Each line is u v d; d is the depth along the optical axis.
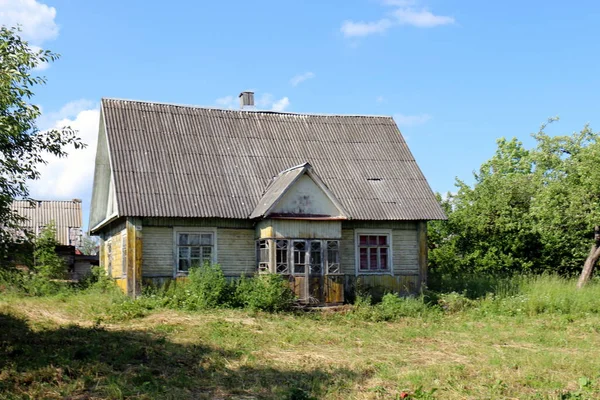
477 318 18.95
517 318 18.69
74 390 9.43
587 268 24.61
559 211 24.83
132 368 10.85
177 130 22.34
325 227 19.97
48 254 24.88
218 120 23.45
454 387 10.17
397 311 19.05
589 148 24.42
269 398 9.51
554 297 20.73
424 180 23.33
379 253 21.86
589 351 13.98
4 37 11.43
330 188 21.97
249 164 22.11
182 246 19.91
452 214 29.88
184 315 16.78
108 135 21.09
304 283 19.44
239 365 11.59
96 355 11.45
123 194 19.39
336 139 24.27
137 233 19.25
